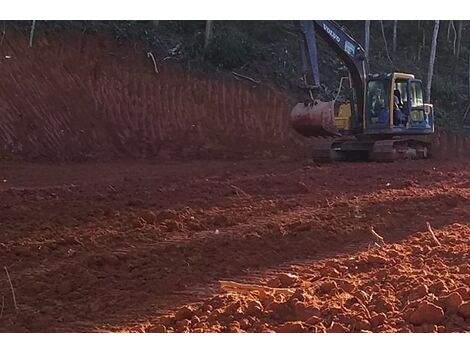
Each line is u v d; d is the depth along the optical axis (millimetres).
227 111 28453
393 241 8938
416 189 13820
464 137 33281
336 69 34812
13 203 11789
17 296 6621
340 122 22109
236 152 26484
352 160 22781
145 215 10250
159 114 26562
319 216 10578
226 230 9633
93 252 8289
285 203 11906
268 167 20750
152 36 30609
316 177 16047
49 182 16422
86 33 27844
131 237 9133
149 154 24891
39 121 23562
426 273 6809
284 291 6367
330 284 6363
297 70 33312
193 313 5848
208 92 28719
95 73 26438
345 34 21234
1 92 23547
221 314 5695
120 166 21578
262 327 5418
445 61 41719
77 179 17188
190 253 8203
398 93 21906
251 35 35531
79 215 10633
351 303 5867
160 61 29156
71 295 6629
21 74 24562
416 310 5445
